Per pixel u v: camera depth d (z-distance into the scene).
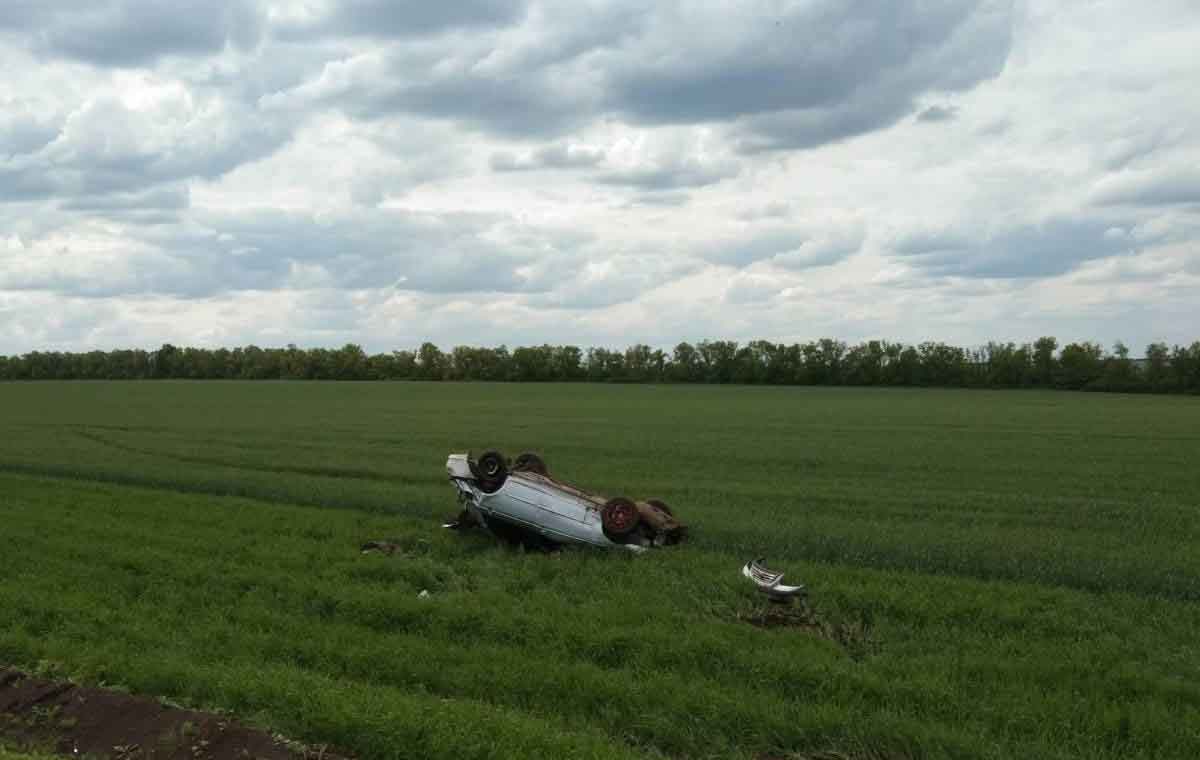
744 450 40.44
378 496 22.89
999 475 31.12
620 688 9.15
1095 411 78.44
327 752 8.13
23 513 20.38
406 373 179.88
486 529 17.36
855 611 12.46
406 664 9.94
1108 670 9.98
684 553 15.91
